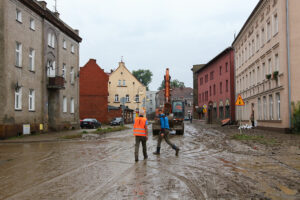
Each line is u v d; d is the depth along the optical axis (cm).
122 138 2158
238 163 956
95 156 1170
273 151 1242
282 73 2323
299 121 2244
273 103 2592
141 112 1073
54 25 3070
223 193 594
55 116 3094
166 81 2692
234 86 4569
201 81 6806
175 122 2355
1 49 2164
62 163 999
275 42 2530
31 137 2245
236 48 4444
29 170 871
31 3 2547
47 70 2902
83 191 618
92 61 5922
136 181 707
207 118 6169
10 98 2234
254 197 564
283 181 696
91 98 5856
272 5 2605
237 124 4269
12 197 576
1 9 2166
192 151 1289
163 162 995
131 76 7450
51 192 612
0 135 2105
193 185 664
